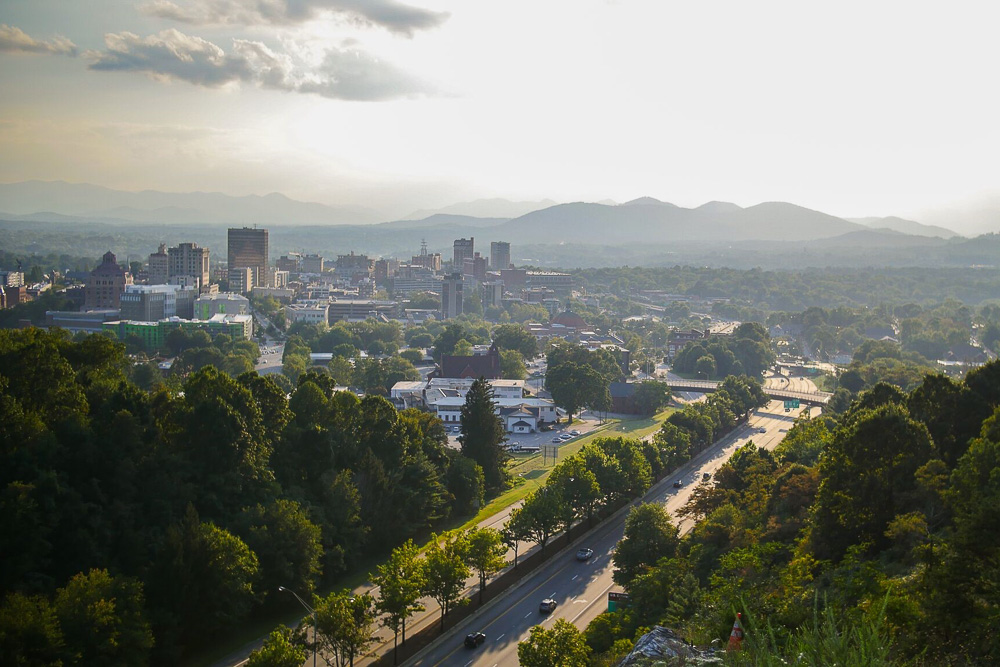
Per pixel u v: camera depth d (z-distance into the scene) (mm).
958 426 121688
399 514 154250
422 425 187750
